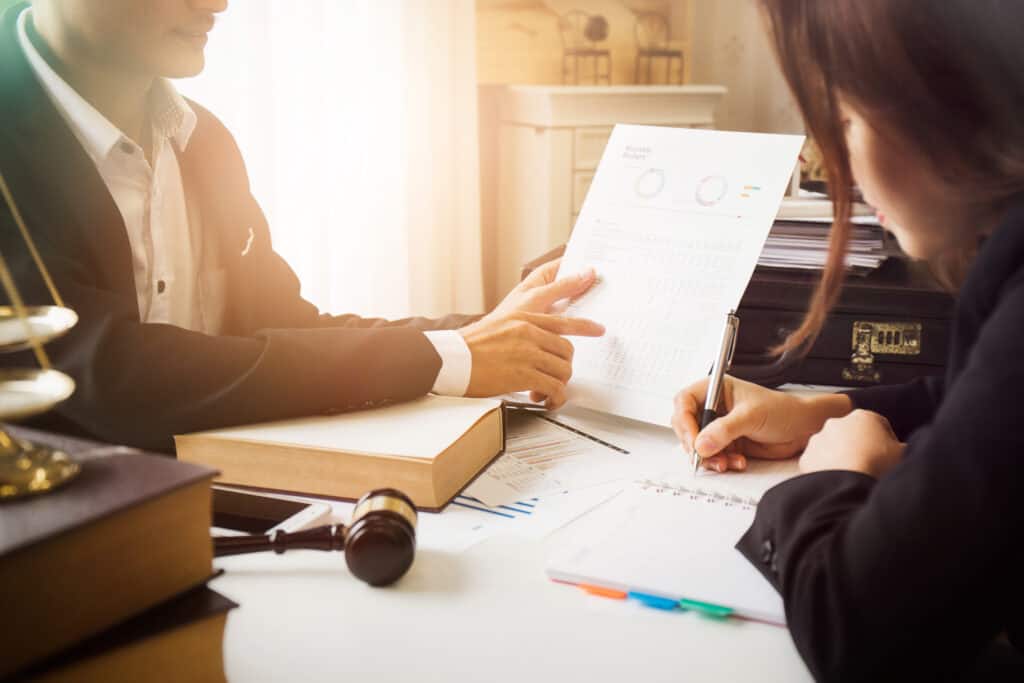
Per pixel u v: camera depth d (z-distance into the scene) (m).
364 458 0.81
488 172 3.24
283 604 0.66
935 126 0.55
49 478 0.53
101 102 1.12
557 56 3.19
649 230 1.10
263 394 0.89
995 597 0.52
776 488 0.71
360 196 2.69
